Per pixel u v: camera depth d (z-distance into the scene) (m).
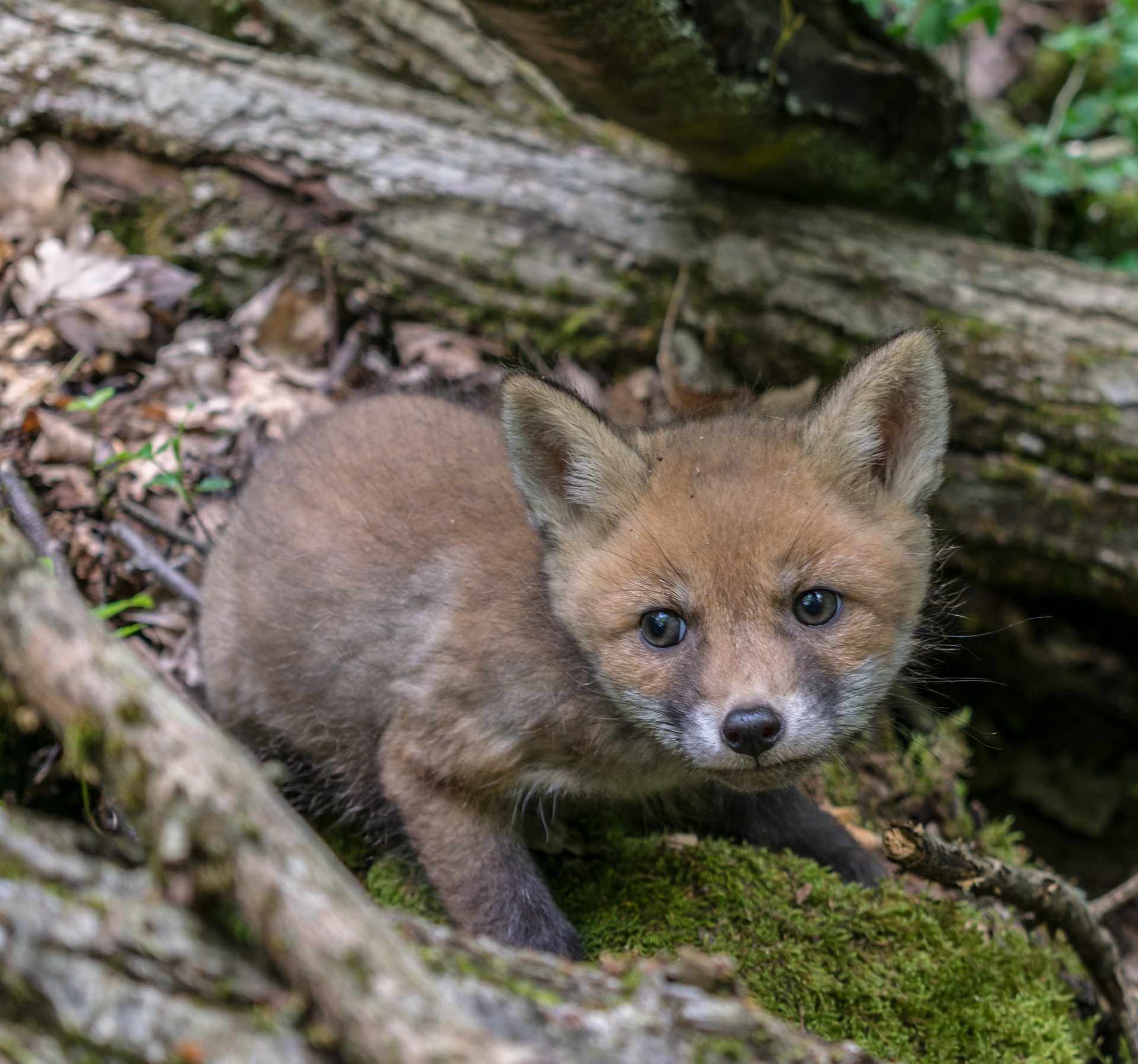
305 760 4.08
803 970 3.31
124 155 5.93
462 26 6.61
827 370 5.46
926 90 5.74
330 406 5.34
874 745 4.15
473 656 3.38
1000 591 5.91
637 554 3.15
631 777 3.56
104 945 1.64
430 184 5.82
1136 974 4.96
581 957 3.36
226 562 4.07
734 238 5.60
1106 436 5.12
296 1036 1.59
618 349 5.68
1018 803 6.05
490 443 3.97
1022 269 5.52
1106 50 8.83
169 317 5.59
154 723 1.64
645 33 4.34
